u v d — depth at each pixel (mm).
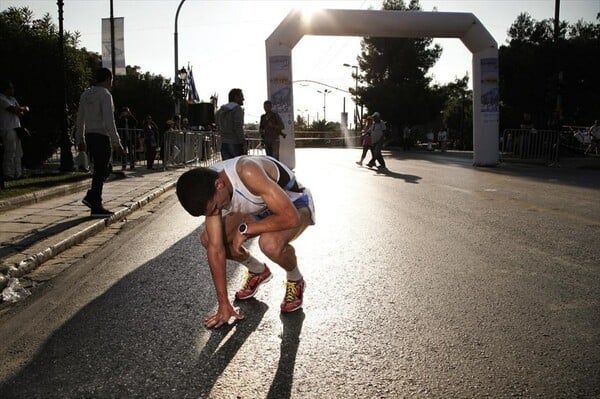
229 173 3141
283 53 16266
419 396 2430
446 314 3453
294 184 3568
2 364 2826
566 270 4434
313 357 2850
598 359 2783
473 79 17094
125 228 6613
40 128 13398
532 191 9789
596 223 6477
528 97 27875
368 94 45125
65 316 3523
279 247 3365
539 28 32344
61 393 2498
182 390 2508
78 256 5117
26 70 12875
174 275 4453
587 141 23281
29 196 7812
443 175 13383
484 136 16828
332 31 16484
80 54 14547
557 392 2449
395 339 3068
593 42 28219
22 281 4309
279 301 3787
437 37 17094
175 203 8938
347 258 4918
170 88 26469
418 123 45469
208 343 3051
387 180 12109
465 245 5387
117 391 2508
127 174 13391
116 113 18703
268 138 12117
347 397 2428
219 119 8992
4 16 13453
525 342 3002
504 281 4148
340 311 3539
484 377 2602
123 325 3346
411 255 5004
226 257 3639
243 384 2559
